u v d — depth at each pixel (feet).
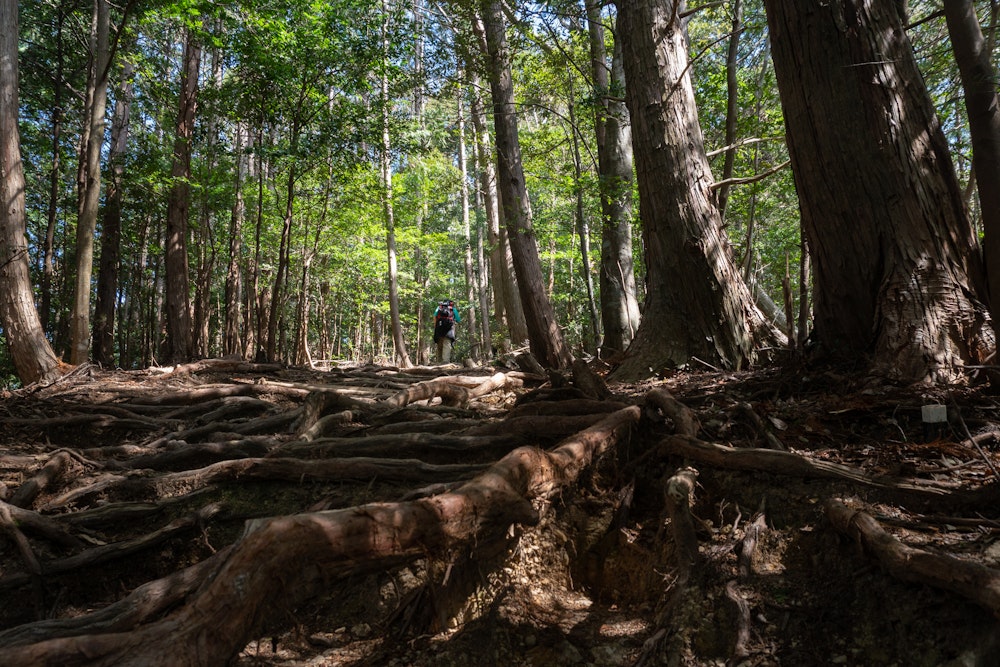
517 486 11.14
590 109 36.37
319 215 55.36
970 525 9.63
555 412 16.42
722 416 14.66
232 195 53.93
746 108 35.32
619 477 13.97
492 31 34.68
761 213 43.65
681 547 10.49
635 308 38.40
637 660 9.40
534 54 40.11
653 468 13.99
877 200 15.21
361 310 96.22
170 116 47.19
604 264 38.65
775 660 8.66
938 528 9.68
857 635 8.75
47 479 14.97
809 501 11.00
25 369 24.75
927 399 12.69
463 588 11.66
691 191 22.50
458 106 60.70
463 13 35.42
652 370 21.98
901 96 15.38
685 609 9.68
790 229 49.47
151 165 42.50
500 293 61.46
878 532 9.16
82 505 14.39
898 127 15.19
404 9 37.91
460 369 35.99
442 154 77.00
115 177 42.88
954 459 11.22
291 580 8.05
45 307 40.68
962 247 15.03
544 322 33.14
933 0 23.97
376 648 10.81
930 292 14.56
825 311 16.53
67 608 12.13
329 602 11.70
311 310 95.81
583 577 12.58
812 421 13.46
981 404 12.46
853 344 16.12
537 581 12.01
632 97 23.68
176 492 14.48
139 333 72.33
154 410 21.06
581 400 16.37
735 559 10.27
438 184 73.20
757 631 9.09
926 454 11.47
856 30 15.39
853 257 15.61
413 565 11.96
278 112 39.29
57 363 25.62
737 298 22.36
